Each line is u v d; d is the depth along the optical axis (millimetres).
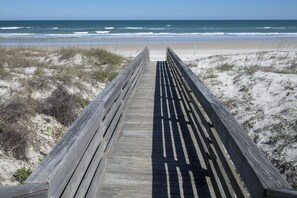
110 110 3939
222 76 12586
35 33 53906
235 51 26141
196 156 4332
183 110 6777
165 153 4430
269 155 6184
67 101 7168
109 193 3324
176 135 5207
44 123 6406
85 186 2576
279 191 1309
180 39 41250
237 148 1925
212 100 3195
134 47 29297
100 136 3121
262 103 8844
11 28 68500
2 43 31141
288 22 105250
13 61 10656
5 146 5188
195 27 75688
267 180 1475
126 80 5391
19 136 5328
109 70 12094
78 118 2549
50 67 10922
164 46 30703
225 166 2582
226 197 2643
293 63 14070
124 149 4555
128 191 3381
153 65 15477
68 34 50625
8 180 4613
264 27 76875
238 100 9523
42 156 5457
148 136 5145
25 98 6922
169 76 11703
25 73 9445
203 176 3752
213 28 72250
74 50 14891
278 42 36031
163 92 8773
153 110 6805
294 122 7070
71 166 1928
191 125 5543
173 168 3959
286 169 5590
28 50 15750
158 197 3281
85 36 45156
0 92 7238
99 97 3254
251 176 1625
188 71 5809
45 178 1503
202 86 4043
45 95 7664
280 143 6430
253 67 13664
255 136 7027
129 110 6770
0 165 4809
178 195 3330
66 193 1896
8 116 5730
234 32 60500
